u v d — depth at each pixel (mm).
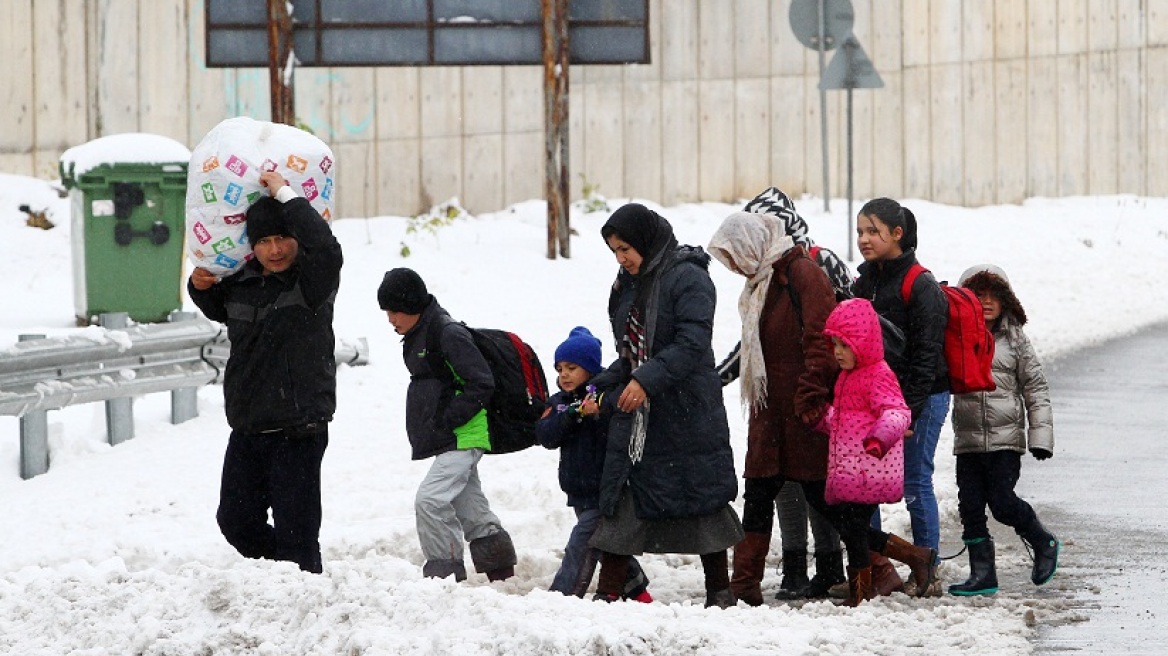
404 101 74875
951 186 88500
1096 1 91562
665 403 28266
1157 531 34750
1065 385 54438
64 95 69125
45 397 36969
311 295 27219
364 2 62031
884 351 29438
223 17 61156
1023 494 38781
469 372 30578
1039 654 25109
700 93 82250
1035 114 90375
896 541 29844
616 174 80750
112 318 41375
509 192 76938
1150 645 25641
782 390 29172
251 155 27250
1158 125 92500
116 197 48688
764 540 29562
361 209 74250
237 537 28344
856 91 86000
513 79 76812
